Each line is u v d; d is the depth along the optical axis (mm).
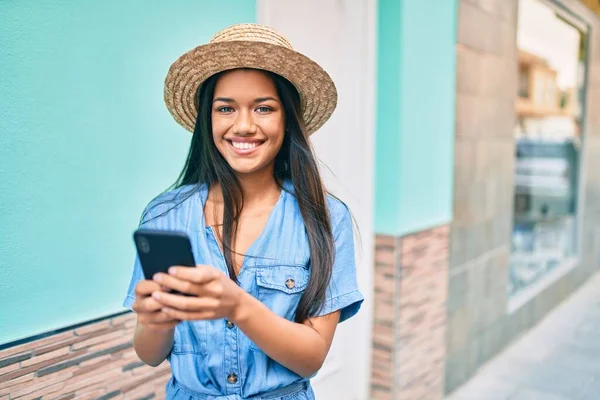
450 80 2850
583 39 5160
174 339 1000
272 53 918
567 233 5375
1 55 1263
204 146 1036
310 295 983
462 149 3021
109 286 1554
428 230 2748
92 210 1489
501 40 3373
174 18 1659
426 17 2594
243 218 1033
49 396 1413
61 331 1429
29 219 1343
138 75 1576
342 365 2695
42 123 1354
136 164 1598
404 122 2488
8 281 1312
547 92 4410
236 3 1872
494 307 3537
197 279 757
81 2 1414
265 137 964
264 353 980
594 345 3850
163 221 1031
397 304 2555
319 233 1008
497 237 3523
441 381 2973
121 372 1596
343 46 2477
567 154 5156
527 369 3438
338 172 2539
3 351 1305
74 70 1414
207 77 982
